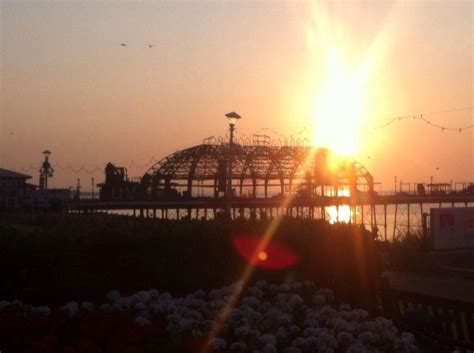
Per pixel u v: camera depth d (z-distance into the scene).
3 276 9.42
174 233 10.80
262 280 10.97
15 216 30.81
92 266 9.98
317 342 8.34
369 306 11.45
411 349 8.92
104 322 7.81
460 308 10.49
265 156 55.91
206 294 10.50
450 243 25.41
